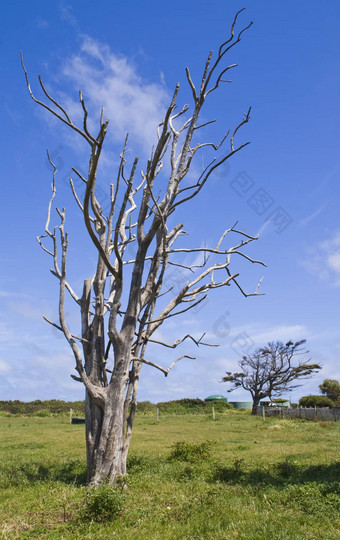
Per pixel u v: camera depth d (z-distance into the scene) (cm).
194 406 5734
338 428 3075
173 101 1169
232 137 1244
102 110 1049
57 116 1054
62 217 1270
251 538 649
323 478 1122
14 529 710
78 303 1244
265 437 2409
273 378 5159
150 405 5753
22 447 1988
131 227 1416
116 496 786
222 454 1630
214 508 810
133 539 646
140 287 1170
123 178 1401
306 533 675
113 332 1119
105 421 1094
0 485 1078
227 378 5262
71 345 1141
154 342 1223
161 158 1378
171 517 770
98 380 1155
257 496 941
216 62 1238
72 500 893
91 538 664
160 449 1811
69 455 1670
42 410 5266
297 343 5222
